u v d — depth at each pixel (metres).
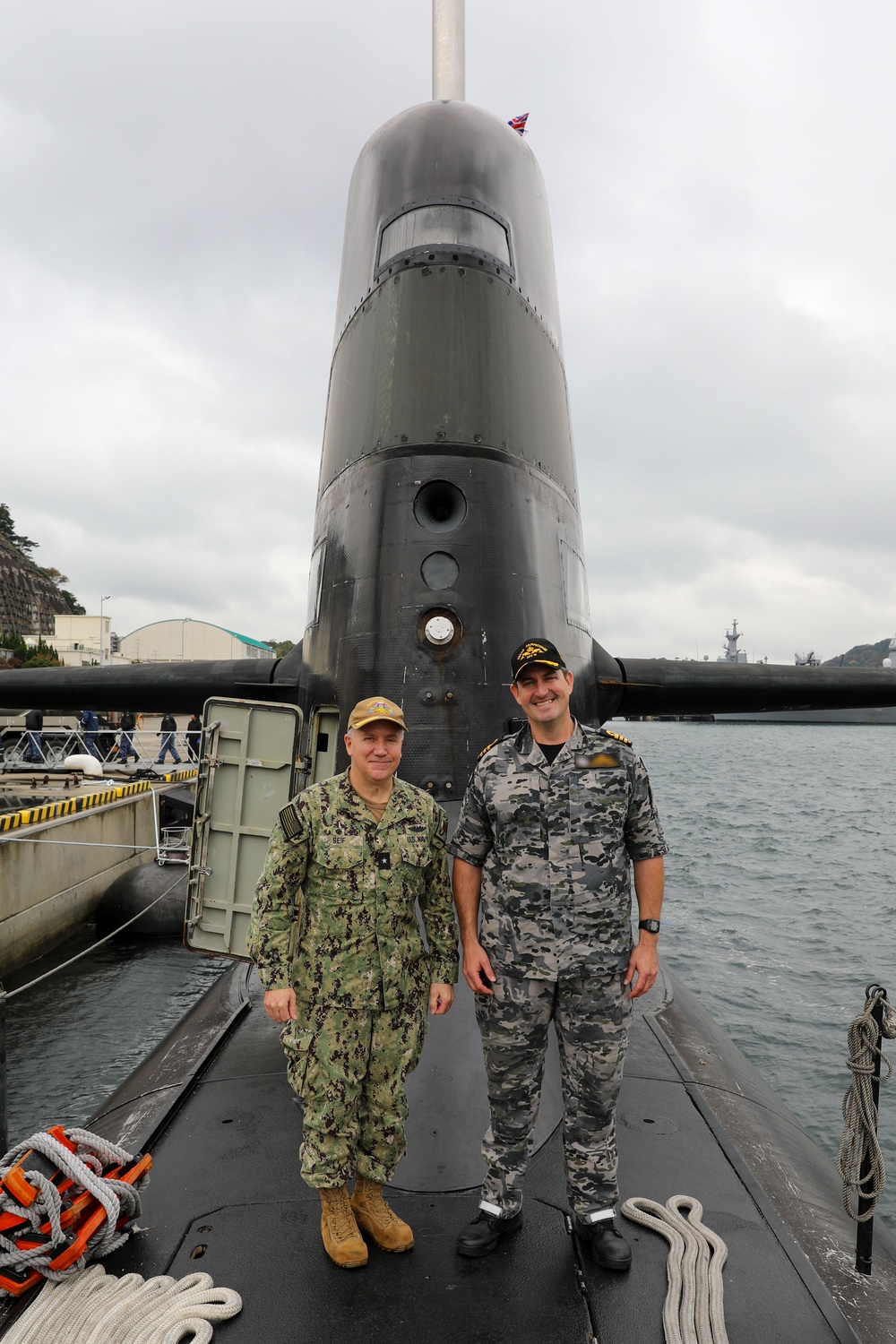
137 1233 3.19
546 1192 3.45
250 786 5.40
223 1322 2.72
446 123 5.97
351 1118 2.98
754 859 22.25
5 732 31.83
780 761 72.56
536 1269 2.98
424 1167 3.52
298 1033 3.05
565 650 5.47
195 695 8.97
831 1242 3.31
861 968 12.59
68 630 83.62
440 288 5.43
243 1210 3.32
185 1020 6.20
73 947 14.98
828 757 78.25
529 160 6.49
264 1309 2.78
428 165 5.80
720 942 14.02
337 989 2.98
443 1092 3.86
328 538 5.64
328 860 2.97
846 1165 3.11
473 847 3.19
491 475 5.18
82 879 16.14
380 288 5.66
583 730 3.11
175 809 22.27
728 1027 10.23
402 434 5.23
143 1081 4.89
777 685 8.73
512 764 3.08
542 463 5.62
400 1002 3.05
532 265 6.11
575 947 3.00
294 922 3.07
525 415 5.54
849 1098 3.10
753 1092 5.02
